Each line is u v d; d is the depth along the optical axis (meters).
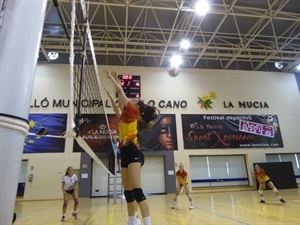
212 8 10.00
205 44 11.47
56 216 5.48
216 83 13.53
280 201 6.80
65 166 10.97
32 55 0.76
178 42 11.69
